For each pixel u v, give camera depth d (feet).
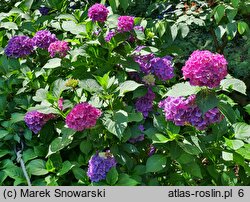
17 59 10.18
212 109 7.25
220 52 12.83
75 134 8.11
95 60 8.85
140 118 7.73
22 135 8.96
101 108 8.04
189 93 7.13
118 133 7.34
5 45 11.34
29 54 10.30
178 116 7.30
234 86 7.48
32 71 9.68
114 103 7.98
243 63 13.10
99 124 7.70
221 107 7.34
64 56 9.07
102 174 7.50
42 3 11.77
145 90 8.40
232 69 13.41
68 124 7.36
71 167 7.86
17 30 11.46
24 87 9.34
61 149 8.44
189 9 11.97
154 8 11.93
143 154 8.52
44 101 8.13
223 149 7.72
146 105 8.46
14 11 11.47
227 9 10.89
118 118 7.50
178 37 12.15
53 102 8.01
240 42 13.94
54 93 8.22
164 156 7.60
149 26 10.68
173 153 7.41
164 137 7.39
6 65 9.76
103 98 7.79
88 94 8.60
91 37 9.12
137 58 8.84
